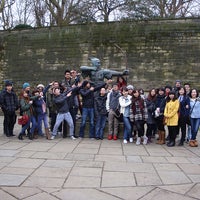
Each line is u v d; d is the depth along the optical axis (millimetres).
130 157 7312
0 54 23578
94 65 10930
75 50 21469
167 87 9664
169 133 9234
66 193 4727
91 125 10125
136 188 5020
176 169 6273
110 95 10148
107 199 4516
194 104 9203
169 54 19312
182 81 18875
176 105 9055
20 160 6762
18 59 23094
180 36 19234
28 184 5117
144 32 19922
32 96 9906
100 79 10734
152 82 19391
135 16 27609
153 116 9617
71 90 9898
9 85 10070
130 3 27969
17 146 8445
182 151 8289
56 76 21828
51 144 8859
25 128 9703
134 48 20031
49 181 5297
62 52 21828
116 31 20562
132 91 9695
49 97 10906
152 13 28266
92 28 21188
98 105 10039
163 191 4898
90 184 5176
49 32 22391
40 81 22281
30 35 22938
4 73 23391
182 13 30062
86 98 10086
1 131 11688
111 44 20562
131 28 20266
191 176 5766
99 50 20812
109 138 10078
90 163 6594
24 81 22781
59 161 6719
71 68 21453
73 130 10055
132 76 19812
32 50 22734
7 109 9984
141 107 9305
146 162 6832
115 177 5594
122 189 4957
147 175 5770
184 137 9250
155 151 8195
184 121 9195
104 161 6809
